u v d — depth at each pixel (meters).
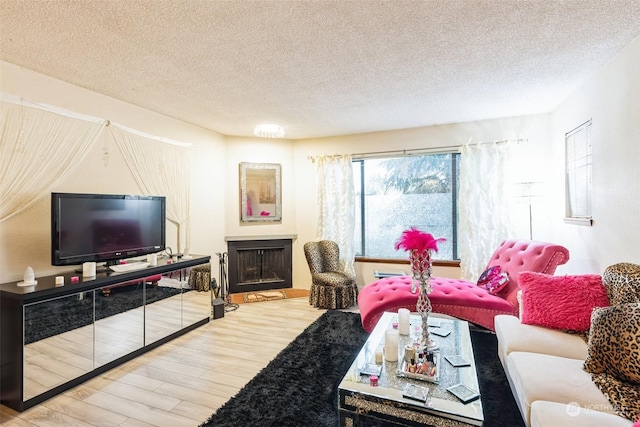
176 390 2.21
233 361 2.64
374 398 1.53
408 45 2.20
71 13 1.79
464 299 2.88
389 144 4.52
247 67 2.51
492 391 2.15
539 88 3.03
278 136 4.54
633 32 2.06
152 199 3.21
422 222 4.48
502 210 3.92
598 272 2.70
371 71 2.61
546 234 3.84
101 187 3.01
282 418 1.90
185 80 2.74
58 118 2.68
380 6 1.77
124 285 2.67
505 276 3.00
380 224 4.70
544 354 1.83
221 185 4.62
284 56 2.33
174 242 3.86
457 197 4.30
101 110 3.02
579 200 3.10
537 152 3.86
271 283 4.90
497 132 4.01
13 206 2.40
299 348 2.86
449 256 4.34
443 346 2.06
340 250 4.68
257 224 4.86
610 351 1.54
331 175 4.73
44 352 2.12
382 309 2.88
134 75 2.63
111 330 2.54
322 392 2.17
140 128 3.41
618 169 2.36
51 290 2.16
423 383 1.62
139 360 2.67
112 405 2.05
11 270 2.40
